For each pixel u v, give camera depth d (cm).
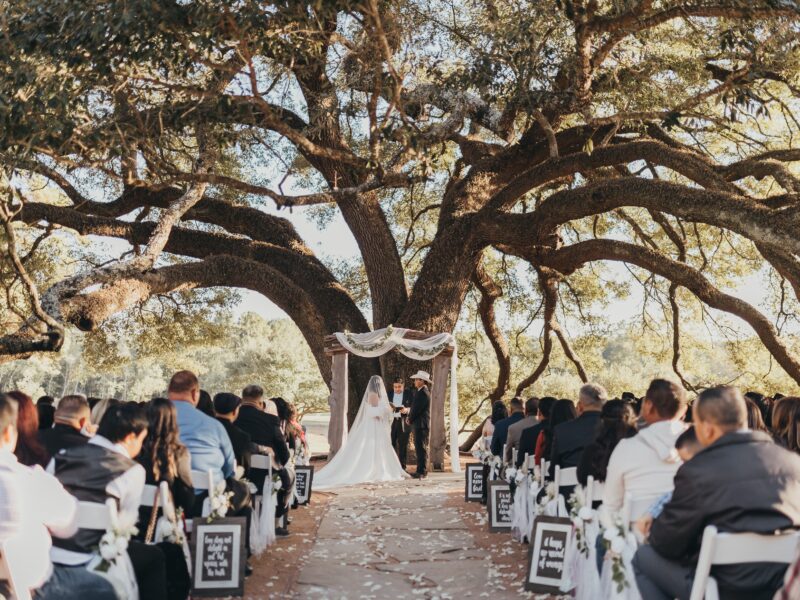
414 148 963
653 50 1514
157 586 488
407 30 1157
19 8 974
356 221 2216
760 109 1191
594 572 552
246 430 818
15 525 389
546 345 2492
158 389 8806
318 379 6172
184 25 920
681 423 507
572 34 1350
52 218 2052
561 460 692
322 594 654
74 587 417
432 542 879
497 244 2150
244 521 630
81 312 1683
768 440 378
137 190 2228
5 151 1044
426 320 1991
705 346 2647
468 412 3055
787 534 357
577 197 1664
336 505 1180
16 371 7331
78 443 520
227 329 2864
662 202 1464
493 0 1259
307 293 2177
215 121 1056
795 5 1030
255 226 2322
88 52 968
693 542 379
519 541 869
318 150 1029
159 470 547
